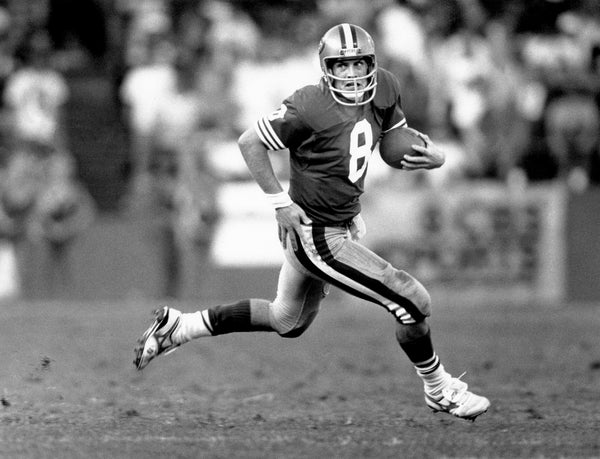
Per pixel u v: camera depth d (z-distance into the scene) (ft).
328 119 65.92
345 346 125.49
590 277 179.52
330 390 89.66
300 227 67.36
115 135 192.75
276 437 65.31
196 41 189.37
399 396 85.92
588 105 187.11
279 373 101.76
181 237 178.50
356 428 69.26
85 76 197.88
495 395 86.02
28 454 58.80
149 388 90.53
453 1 194.39
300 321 71.31
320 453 59.67
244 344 127.44
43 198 180.65
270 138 66.28
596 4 194.70
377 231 178.50
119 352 117.19
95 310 163.63
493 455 59.41
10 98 185.37
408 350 69.67
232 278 179.22
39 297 182.09
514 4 196.24
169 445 62.28
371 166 179.52
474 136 183.32
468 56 186.39
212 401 82.84
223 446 61.98
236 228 179.52
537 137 187.62
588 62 190.70
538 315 160.56
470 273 179.01
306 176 67.00
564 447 62.03
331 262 67.41
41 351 117.29
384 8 188.85
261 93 183.83
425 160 69.00
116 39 199.00
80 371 101.45
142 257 181.27
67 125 192.85
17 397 83.76
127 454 59.16
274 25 196.44
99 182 192.65
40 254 181.98
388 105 68.03
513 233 179.52
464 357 114.21
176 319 70.79
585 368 104.53
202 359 112.88
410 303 67.41
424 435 66.28
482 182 180.55
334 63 65.82
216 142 180.14
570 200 179.32
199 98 182.50
